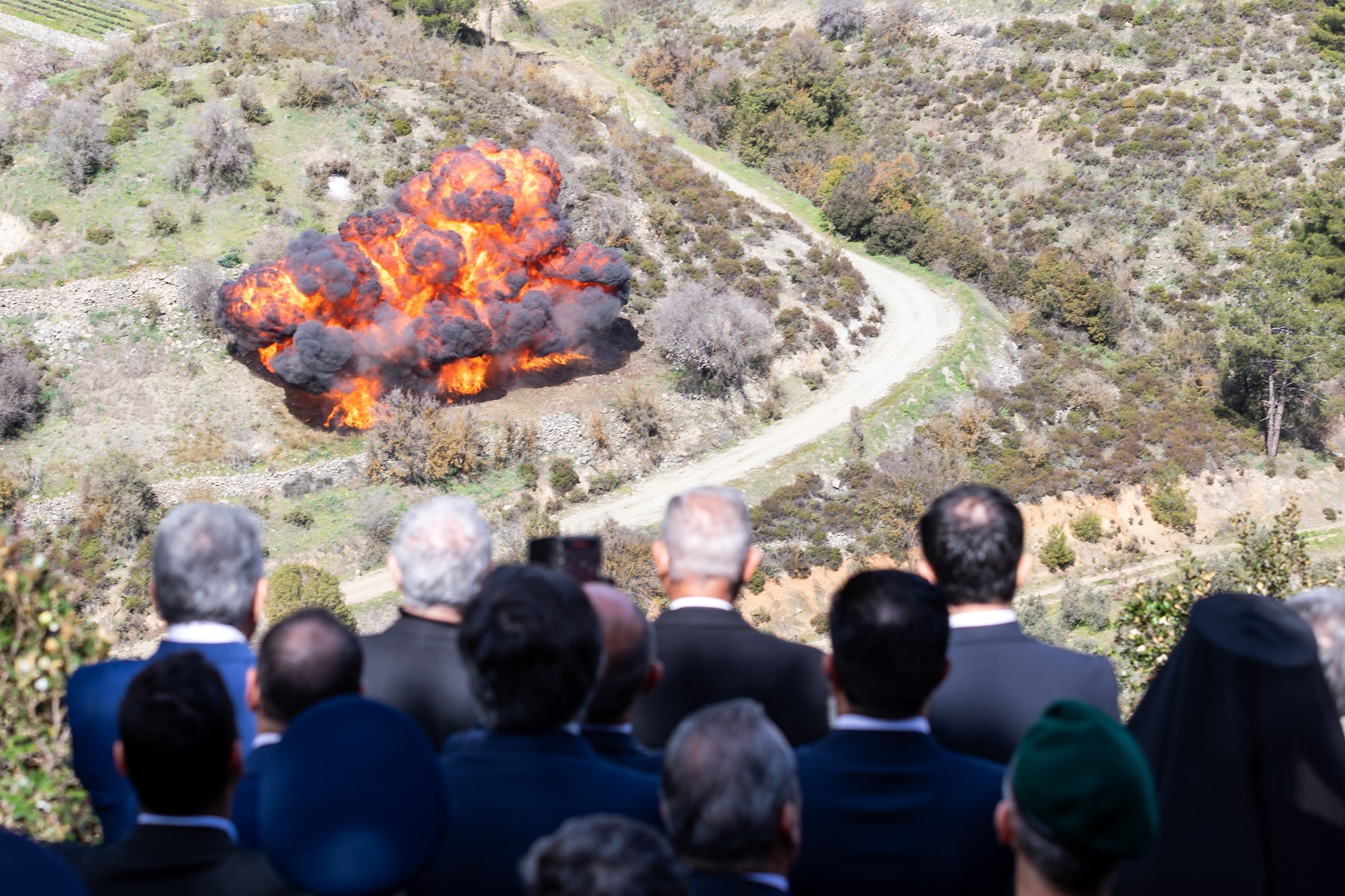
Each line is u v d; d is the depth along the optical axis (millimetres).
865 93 93312
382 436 50094
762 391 58500
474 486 50344
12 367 48531
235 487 47938
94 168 59188
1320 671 4430
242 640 5656
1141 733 4957
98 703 5445
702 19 107250
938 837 4395
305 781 3391
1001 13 96812
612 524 47438
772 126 86250
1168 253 74438
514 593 4125
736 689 5715
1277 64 85000
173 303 53625
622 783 4160
